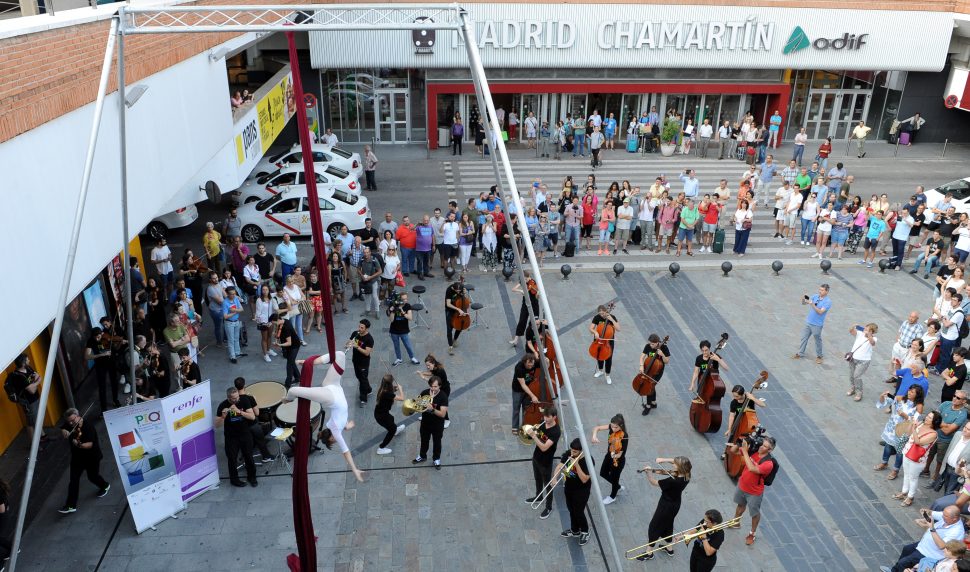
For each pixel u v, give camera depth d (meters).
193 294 15.87
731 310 17.25
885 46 30.14
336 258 16.31
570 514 10.40
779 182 26.91
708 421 12.22
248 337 15.78
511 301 17.66
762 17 29.36
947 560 8.27
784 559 9.94
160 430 10.16
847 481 11.50
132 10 8.15
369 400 13.43
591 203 20.58
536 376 11.98
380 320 16.47
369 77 31.72
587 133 30.97
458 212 23.33
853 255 20.75
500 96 32.06
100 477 10.83
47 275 8.09
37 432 7.54
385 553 9.95
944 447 11.02
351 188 22.92
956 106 31.70
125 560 9.74
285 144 31.45
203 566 9.67
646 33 29.38
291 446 11.89
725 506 10.88
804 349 15.06
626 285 18.61
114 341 12.48
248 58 30.23
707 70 31.08
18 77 8.39
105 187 9.73
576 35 29.25
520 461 11.91
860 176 28.06
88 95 9.08
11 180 7.34
